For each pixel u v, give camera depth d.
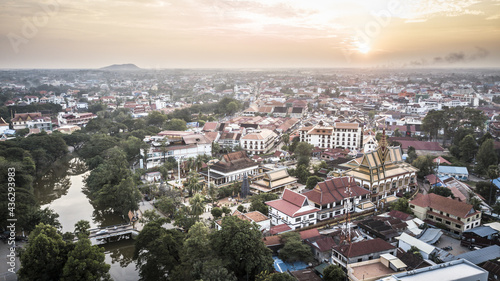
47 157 194.12
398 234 105.81
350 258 88.50
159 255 92.12
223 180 167.25
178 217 120.06
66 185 179.50
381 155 144.12
